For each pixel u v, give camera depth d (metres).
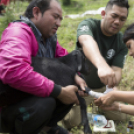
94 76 3.12
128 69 4.42
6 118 2.18
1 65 1.97
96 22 2.96
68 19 6.36
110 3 2.75
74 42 5.24
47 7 2.24
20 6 6.12
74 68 2.32
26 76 1.98
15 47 2.00
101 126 3.02
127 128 3.04
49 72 2.20
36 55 2.32
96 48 2.51
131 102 2.29
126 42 2.48
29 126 2.11
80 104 2.37
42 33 2.35
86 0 8.55
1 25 4.44
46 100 2.07
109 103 2.36
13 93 2.11
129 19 5.83
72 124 3.02
